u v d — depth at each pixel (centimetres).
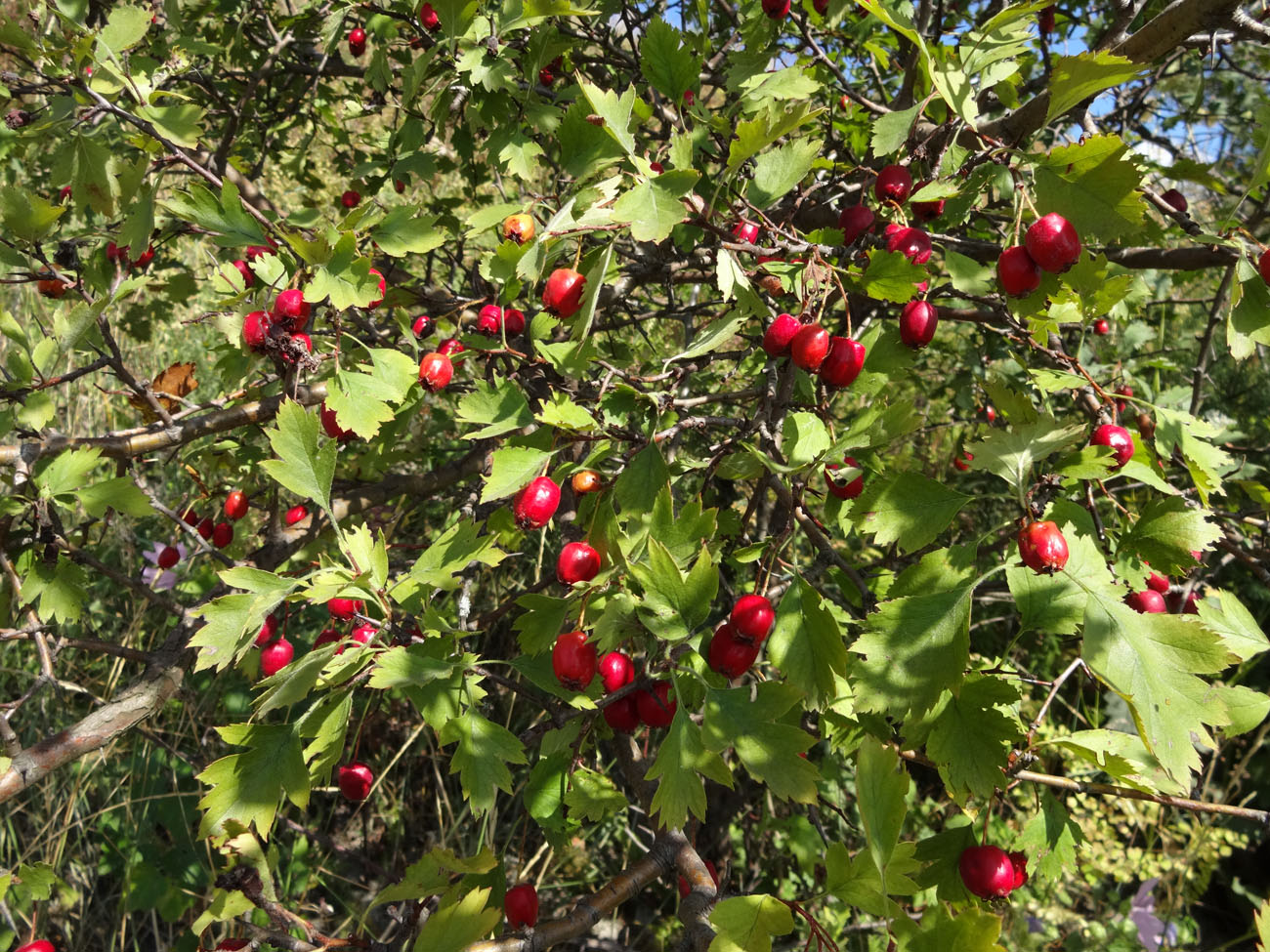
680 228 224
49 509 206
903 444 406
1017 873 179
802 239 187
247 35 373
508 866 351
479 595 397
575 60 304
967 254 218
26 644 384
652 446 173
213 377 502
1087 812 407
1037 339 206
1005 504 416
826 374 167
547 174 351
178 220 232
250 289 213
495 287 251
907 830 377
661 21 199
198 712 387
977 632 443
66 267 230
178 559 302
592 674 163
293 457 172
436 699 165
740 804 345
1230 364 464
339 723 159
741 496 331
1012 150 167
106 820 353
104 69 194
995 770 138
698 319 390
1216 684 177
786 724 150
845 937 320
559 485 173
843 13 261
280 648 229
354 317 244
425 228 201
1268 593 418
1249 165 411
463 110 269
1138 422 214
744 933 124
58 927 335
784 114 163
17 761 180
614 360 259
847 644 201
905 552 153
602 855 390
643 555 162
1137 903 384
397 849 368
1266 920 131
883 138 188
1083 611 142
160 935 350
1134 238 225
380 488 273
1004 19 177
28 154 342
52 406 217
